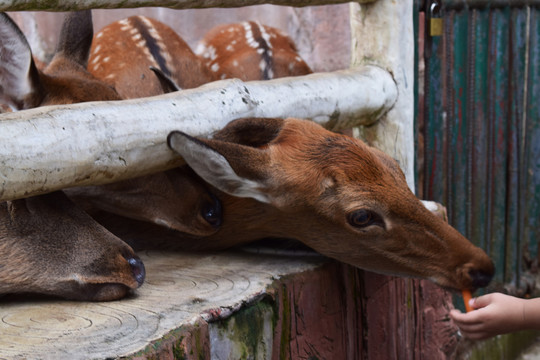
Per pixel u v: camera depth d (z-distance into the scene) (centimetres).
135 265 227
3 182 193
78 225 226
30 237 220
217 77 429
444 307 322
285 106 278
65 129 209
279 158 243
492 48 438
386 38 339
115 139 222
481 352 433
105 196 257
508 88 452
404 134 346
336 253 255
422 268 250
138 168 233
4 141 193
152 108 236
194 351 204
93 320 206
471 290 250
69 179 212
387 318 294
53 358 179
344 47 562
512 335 466
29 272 218
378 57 342
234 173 236
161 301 223
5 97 244
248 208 261
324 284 271
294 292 256
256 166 239
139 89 373
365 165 242
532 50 464
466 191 434
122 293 223
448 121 420
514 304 236
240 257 279
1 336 193
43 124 204
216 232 273
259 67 439
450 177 426
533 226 486
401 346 302
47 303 221
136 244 285
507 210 468
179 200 257
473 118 432
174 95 248
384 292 292
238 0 268
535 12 459
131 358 183
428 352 317
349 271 283
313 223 248
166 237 284
